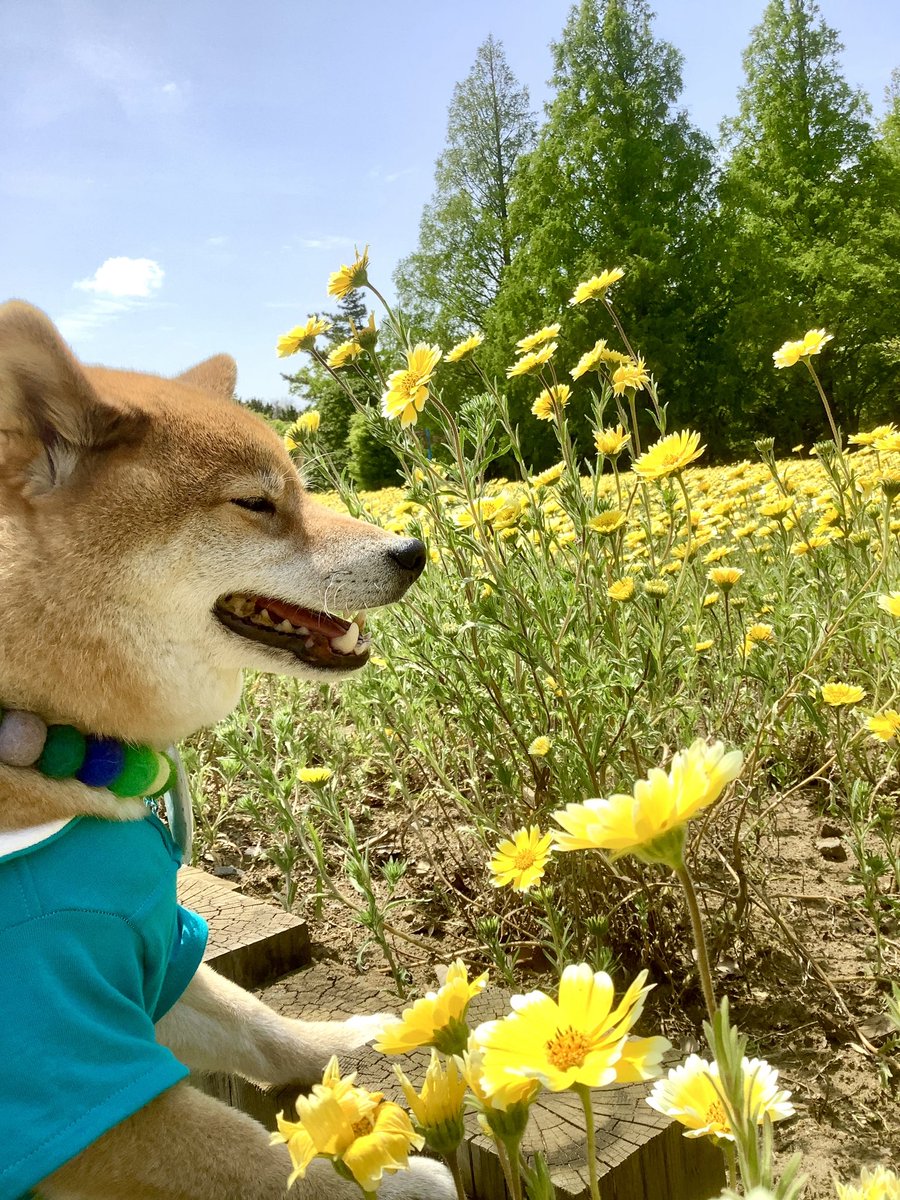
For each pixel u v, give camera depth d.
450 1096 0.21
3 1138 0.31
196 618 0.46
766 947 0.59
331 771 0.63
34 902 0.35
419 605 0.69
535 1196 0.20
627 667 0.58
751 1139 0.17
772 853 0.70
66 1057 0.32
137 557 0.43
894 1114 0.47
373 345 0.69
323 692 0.99
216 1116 0.37
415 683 0.68
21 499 0.42
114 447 0.45
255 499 0.49
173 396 0.50
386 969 0.61
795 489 1.17
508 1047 0.19
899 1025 0.25
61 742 0.39
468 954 0.61
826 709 0.70
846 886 0.65
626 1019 0.18
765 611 0.82
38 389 0.42
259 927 0.58
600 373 0.75
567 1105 0.39
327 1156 0.20
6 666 0.40
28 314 0.42
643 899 0.55
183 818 0.46
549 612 0.62
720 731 0.67
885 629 0.68
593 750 0.55
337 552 0.52
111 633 0.42
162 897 0.40
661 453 0.63
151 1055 0.34
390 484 5.65
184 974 0.44
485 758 0.65
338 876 0.73
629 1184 0.36
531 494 0.69
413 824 0.77
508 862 0.41
